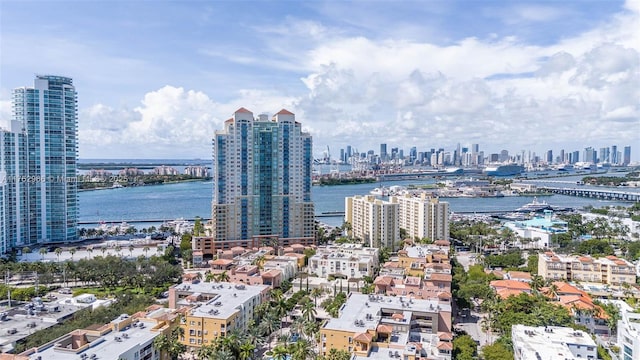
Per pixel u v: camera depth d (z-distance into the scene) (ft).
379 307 650.02
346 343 561.02
